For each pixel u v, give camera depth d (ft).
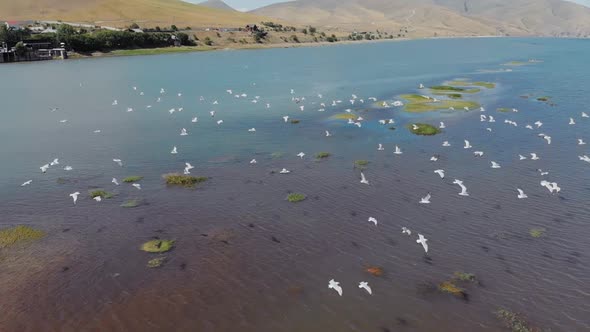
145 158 199.72
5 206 153.17
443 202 148.66
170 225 138.41
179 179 171.01
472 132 225.97
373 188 161.27
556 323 95.55
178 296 105.81
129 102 328.08
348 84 396.57
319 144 213.46
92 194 159.63
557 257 117.08
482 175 170.40
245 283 110.11
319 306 101.91
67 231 135.64
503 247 122.01
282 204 150.51
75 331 95.61
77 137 237.04
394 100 310.65
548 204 145.28
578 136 215.51
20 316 99.81
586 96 306.55
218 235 131.85
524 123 240.94
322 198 154.30
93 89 390.21
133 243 128.47
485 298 103.09
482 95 326.44
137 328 96.27
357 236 129.59
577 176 167.22
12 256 122.31
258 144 216.13
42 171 185.98
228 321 97.96
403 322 96.73
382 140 216.95
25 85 420.36
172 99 336.08
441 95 330.54
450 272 112.37
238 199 155.12
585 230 129.18
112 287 109.29
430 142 211.82
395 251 121.80
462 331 93.91
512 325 94.99
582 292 104.27
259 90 370.32
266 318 98.58
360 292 106.01
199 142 221.66
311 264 117.08
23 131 251.19
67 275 113.91
